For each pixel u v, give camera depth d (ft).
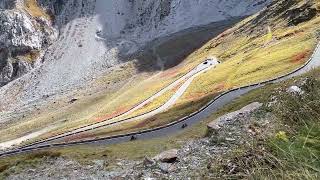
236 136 68.85
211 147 71.10
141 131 298.35
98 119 562.66
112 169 102.58
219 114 226.58
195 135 127.65
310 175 17.26
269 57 450.30
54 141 415.44
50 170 120.88
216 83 483.92
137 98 627.87
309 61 374.43
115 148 145.79
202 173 36.52
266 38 575.79
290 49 437.58
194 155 70.28
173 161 70.59
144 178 67.21
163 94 574.15
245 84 372.38
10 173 126.93
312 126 20.80
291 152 19.21
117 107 631.56
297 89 45.47
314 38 444.14
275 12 654.53
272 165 21.62
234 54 634.02
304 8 578.25
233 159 30.14
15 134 640.17
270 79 356.18
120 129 375.45
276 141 23.25
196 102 347.97
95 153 136.77
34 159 137.49
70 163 123.34
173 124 297.53
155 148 126.31
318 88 29.71
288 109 30.60
